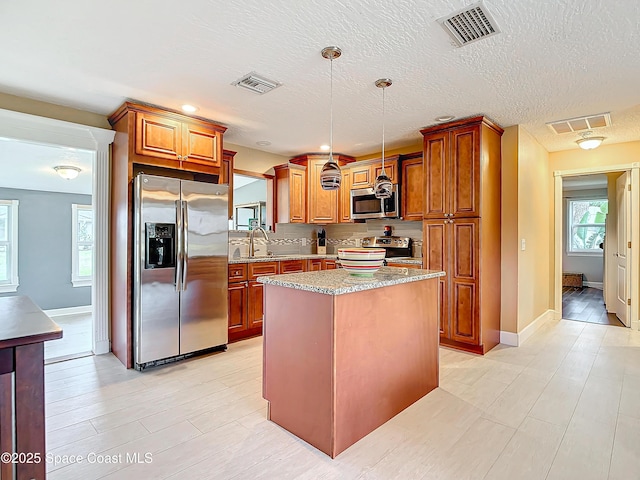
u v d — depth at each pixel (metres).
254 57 2.29
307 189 4.94
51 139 3.08
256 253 4.74
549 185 4.83
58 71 2.49
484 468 1.74
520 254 3.77
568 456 1.83
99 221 3.37
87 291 6.37
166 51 2.22
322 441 1.88
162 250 3.12
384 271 2.68
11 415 1.20
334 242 5.47
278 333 2.15
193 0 1.72
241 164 4.59
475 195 3.43
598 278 7.76
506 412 2.29
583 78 2.59
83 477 1.66
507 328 3.74
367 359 2.05
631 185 4.31
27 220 5.89
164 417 2.21
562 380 2.80
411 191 4.26
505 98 2.97
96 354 3.38
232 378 2.83
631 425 2.13
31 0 1.71
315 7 1.78
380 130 3.89
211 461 1.79
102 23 1.92
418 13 1.83
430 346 2.63
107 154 3.39
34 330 1.25
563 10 1.80
